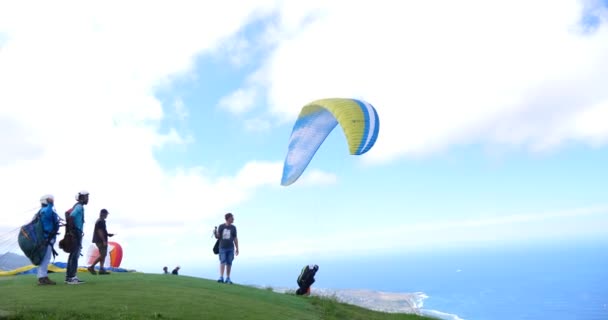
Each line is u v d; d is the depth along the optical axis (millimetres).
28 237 10047
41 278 10312
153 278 13016
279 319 9422
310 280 15195
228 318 8523
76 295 9023
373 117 14820
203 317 8258
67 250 10562
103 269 13812
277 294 13445
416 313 15781
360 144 13477
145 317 7637
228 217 14469
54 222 10375
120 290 9922
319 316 11273
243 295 11758
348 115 14359
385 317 13906
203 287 12055
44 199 10391
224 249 14117
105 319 7293
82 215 10844
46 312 7387
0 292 9312
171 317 7910
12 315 7055
